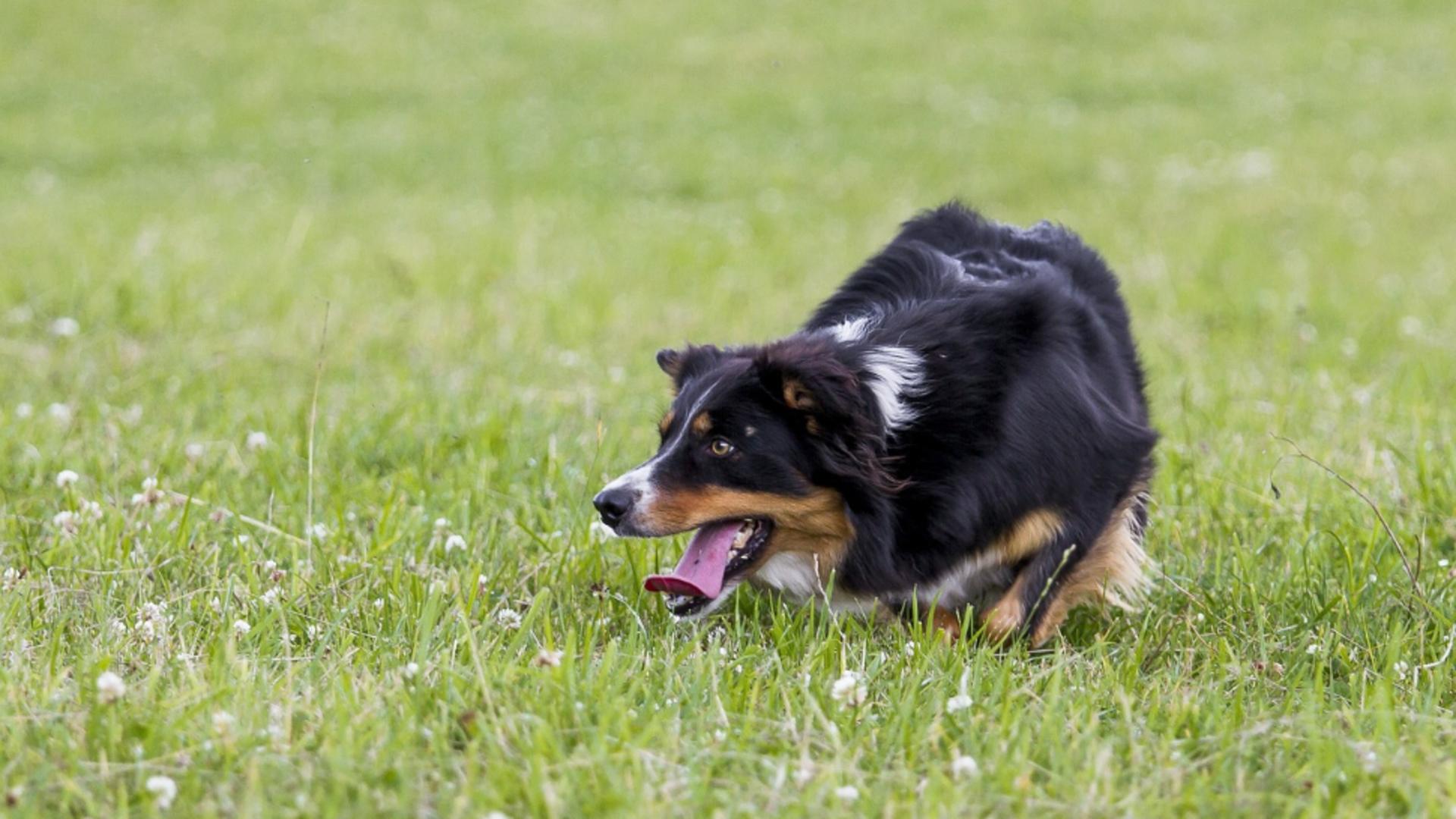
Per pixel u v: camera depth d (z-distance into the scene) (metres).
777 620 7.12
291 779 5.35
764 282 18.33
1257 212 23.34
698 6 42.19
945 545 7.17
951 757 5.68
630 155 28.47
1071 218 23.25
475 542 8.45
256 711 5.81
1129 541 7.82
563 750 5.62
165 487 9.23
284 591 7.46
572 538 8.20
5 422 10.58
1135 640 7.47
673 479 6.96
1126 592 7.78
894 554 7.18
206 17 39.28
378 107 32.28
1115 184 26.05
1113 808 5.26
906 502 7.15
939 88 34.25
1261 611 7.25
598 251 20.02
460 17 40.50
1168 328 15.51
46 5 39.12
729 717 6.00
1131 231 21.92
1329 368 13.48
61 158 27.30
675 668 6.54
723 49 37.81
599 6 42.09
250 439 9.69
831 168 27.47
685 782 5.36
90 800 5.17
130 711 5.84
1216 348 14.54
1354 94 33.16
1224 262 19.47
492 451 10.30
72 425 10.38
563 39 38.50
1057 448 7.35
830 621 7.29
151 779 5.18
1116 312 8.84
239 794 5.31
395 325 14.73
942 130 30.59
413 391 11.81
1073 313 7.94
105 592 7.44
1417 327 15.17
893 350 7.16
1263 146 28.83
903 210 24.19
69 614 7.02
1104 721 6.23
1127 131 30.16
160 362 12.73
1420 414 11.02
